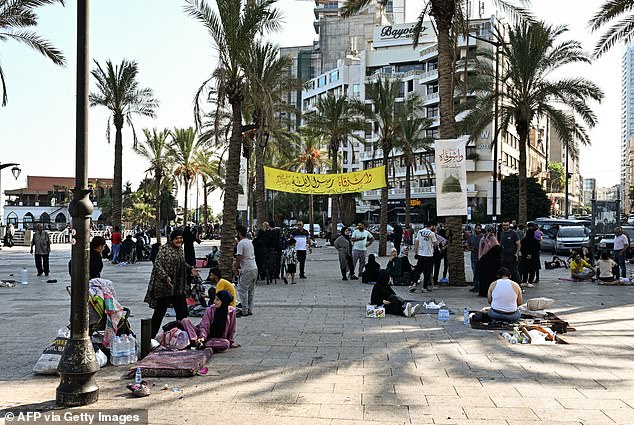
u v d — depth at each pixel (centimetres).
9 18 2009
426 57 7606
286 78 3136
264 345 888
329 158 5747
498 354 823
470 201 6825
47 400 612
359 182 2391
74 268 600
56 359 714
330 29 10831
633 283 1761
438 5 1716
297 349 859
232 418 558
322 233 6850
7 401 609
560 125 2700
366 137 8525
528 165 8856
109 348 779
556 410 578
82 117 601
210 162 5909
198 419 555
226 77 1766
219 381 687
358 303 1362
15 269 2470
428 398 619
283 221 8325
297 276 2073
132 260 2817
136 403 603
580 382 679
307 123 4038
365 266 1831
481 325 1027
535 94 2719
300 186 2402
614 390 646
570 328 1000
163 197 7162
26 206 9206
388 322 1096
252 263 1175
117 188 3133
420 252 1573
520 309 1152
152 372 702
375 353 831
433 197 7269
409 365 761
